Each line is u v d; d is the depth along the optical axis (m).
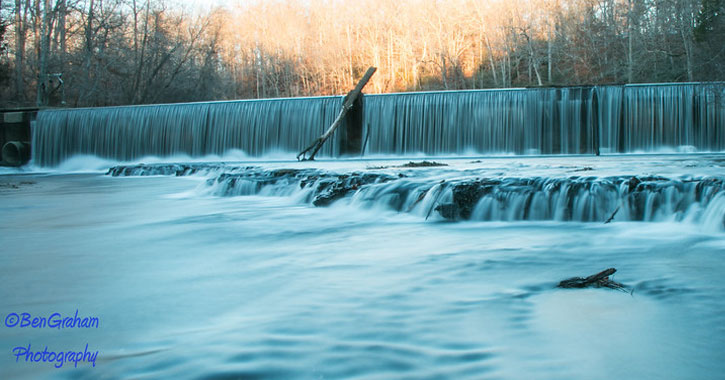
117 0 45.84
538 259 4.91
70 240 6.44
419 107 22.77
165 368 2.46
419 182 8.82
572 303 3.45
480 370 2.39
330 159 21.41
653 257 4.95
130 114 26.12
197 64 54.47
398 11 66.44
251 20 75.69
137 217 8.61
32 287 4.09
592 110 20.92
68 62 44.62
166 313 3.36
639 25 46.34
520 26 55.47
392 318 3.16
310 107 23.52
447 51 59.69
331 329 2.96
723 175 8.19
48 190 14.80
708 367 2.43
